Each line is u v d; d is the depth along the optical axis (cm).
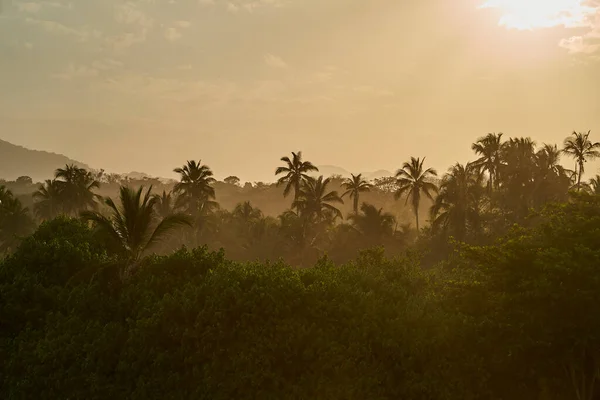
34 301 1950
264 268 1992
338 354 1638
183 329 1720
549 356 1590
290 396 1565
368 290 1970
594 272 1495
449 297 1878
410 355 1652
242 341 1688
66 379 1645
